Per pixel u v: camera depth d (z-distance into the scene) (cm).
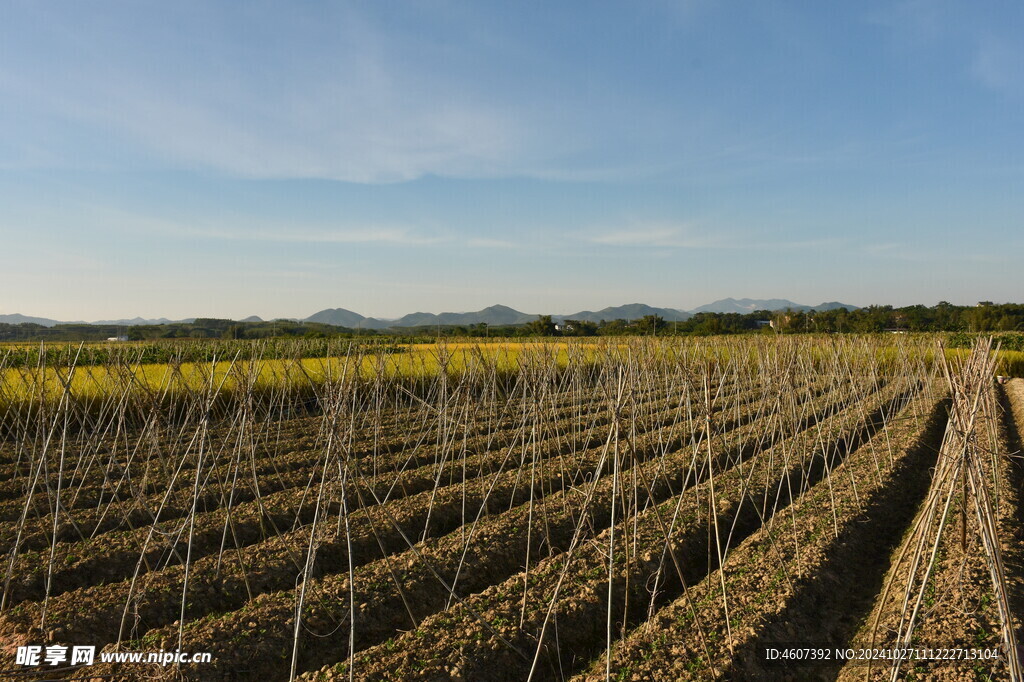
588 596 595
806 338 1558
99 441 950
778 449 1164
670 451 1208
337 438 472
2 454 1139
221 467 1039
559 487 966
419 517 823
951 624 531
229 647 520
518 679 507
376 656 509
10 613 569
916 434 1336
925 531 434
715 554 738
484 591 610
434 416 1477
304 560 684
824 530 762
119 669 493
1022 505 839
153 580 624
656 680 475
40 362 611
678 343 1495
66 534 770
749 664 502
